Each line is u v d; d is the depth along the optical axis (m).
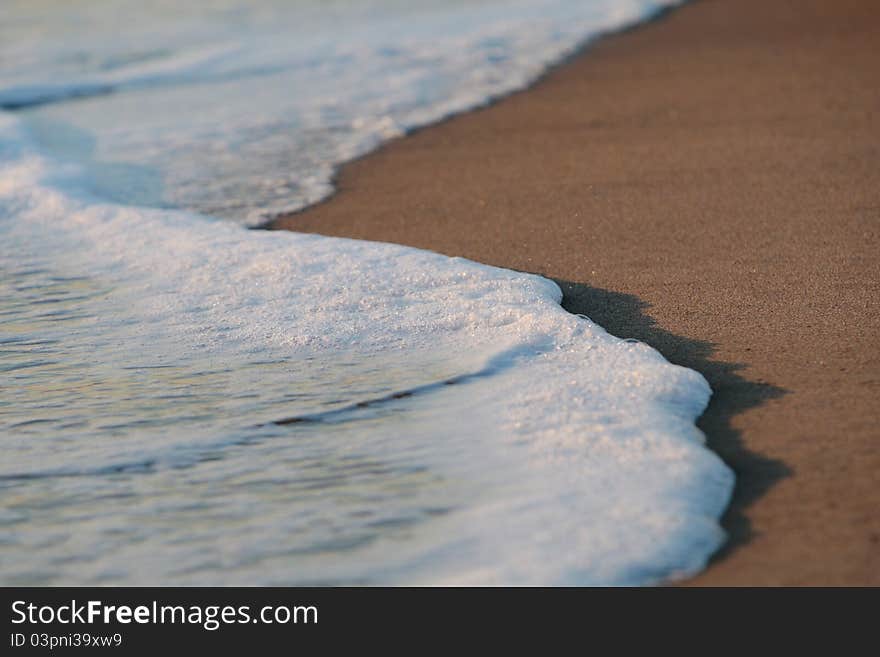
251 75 35.75
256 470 10.69
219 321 14.73
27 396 12.61
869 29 36.16
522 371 12.55
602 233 17.84
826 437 10.60
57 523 9.90
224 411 12.01
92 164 24.75
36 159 24.56
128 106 31.69
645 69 32.34
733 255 16.27
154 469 10.80
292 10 51.31
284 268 16.52
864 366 12.10
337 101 30.78
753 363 12.48
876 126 23.50
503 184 21.38
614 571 8.74
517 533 9.30
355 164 23.94
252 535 9.56
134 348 13.98
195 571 9.13
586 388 11.94
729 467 10.23
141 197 21.92
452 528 9.47
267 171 23.66
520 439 10.94
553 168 22.27
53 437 11.55
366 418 11.67
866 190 19.03
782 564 8.73
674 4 46.12
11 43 44.00
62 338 14.44
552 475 10.18
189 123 28.88
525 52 36.81
